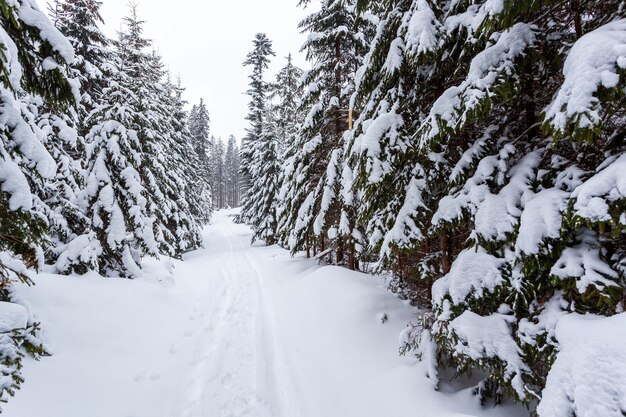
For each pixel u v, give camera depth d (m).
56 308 7.18
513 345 4.13
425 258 6.91
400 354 5.95
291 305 10.68
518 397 4.12
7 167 4.11
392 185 6.64
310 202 13.27
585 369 2.94
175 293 11.50
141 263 12.37
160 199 14.00
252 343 8.33
